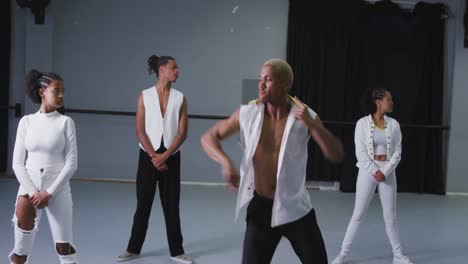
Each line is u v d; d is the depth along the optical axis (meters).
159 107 3.61
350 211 5.71
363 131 3.73
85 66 6.85
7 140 6.83
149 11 6.85
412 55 7.00
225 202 5.89
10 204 5.18
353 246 4.30
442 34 7.01
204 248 4.09
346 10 6.80
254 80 6.94
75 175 6.93
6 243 3.90
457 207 6.23
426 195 7.00
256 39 6.97
